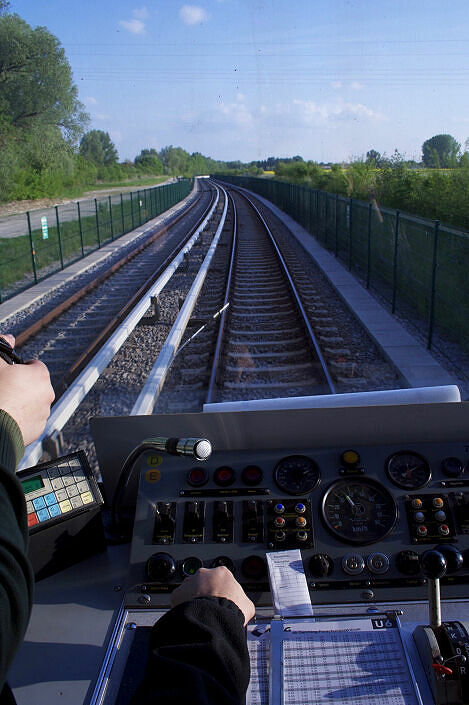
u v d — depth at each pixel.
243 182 69.62
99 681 1.42
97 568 1.81
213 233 23.77
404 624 1.52
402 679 1.35
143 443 1.83
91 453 4.77
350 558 1.73
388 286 11.66
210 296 11.84
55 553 1.77
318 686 1.34
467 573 1.71
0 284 14.30
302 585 1.67
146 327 9.27
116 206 26.72
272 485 1.88
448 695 1.29
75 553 1.82
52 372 7.84
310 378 6.73
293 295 11.37
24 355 8.71
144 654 1.49
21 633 0.82
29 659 1.49
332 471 1.89
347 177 17.42
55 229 22.23
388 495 1.84
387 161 13.66
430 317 7.98
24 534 0.88
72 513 1.76
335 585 1.71
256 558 1.75
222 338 8.11
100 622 1.62
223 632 1.09
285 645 1.43
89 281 15.14
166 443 1.77
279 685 1.34
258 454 1.93
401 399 2.10
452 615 1.62
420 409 1.92
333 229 17.84
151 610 1.66
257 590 1.72
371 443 1.93
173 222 30.14
